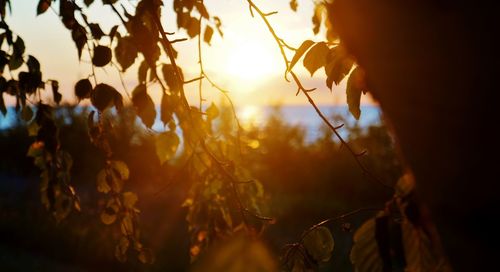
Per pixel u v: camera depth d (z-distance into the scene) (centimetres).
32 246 378
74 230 376
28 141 705
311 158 580
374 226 77
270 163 584
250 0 91
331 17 56
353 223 451
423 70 47
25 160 706
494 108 44
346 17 53
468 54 44
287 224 450
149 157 539
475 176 45
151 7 97
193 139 110
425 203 50
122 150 523
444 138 46
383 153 504
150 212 474
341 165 549
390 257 73
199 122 110
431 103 47
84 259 349
